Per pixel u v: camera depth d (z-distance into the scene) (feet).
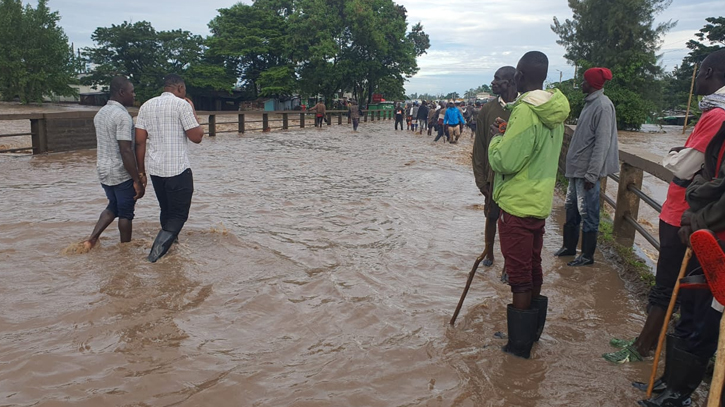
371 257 16.57
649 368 10.12
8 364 9.42
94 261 15.15
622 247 17.48
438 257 16.80
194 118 15.89
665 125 183.01
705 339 8.20
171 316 11.70
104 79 182.80
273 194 26.30
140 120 15.79
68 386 8.82
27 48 145.69
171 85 16.21
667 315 8.70
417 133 83.30
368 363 9.98
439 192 28.27
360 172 35.06
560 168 30.94
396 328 11.56
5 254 15.55
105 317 11.53
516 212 10.13
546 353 10.68
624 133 129.49
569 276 15.44
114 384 8.93
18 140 46.70
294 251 16.87
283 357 10.11
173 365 9.61
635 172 18.04
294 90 171.12
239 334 11.03
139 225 19.20
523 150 9.72
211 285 13.64
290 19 165.99
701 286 7.67
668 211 9.81
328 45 155.12
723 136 7.66
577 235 17.19
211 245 17.13
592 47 147.23
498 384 9.43
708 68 9.10
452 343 10.98
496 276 15.26
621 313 12.84
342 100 172.24
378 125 112.37
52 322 11.20
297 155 44.27
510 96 14.78
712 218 7.30
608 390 9.31
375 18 159.84
